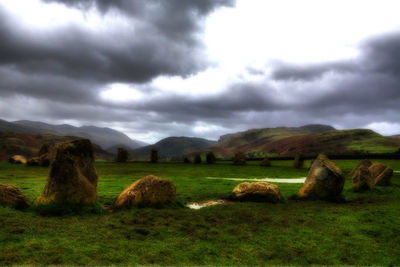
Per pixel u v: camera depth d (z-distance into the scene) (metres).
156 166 60.25
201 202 17.78
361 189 23.34
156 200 14.94
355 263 8.23
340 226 11.95
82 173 14.14
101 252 8.20
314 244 9.70
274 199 17.52
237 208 15.34
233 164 71.00
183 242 9.50
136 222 11.77
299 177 37.97
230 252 8.80
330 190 18.66
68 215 12.35
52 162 13.48
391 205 17.14
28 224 10.46
